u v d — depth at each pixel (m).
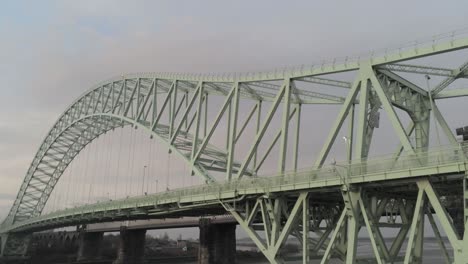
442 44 35.78
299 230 43.56
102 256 161.62
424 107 43.12
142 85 82.50
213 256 107.50
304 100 52.53
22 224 130.88
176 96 70.25
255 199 44.81
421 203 30.42
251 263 150.75
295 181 39.06
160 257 159.12
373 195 36.84
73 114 114.38
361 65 40.44
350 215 34.38
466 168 27.48
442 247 35.50
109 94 93.44
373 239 33.56
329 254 35.69
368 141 42.19
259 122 58.12
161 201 58.75
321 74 45.06
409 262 29.92
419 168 29.89
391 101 40.12
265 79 52.16
